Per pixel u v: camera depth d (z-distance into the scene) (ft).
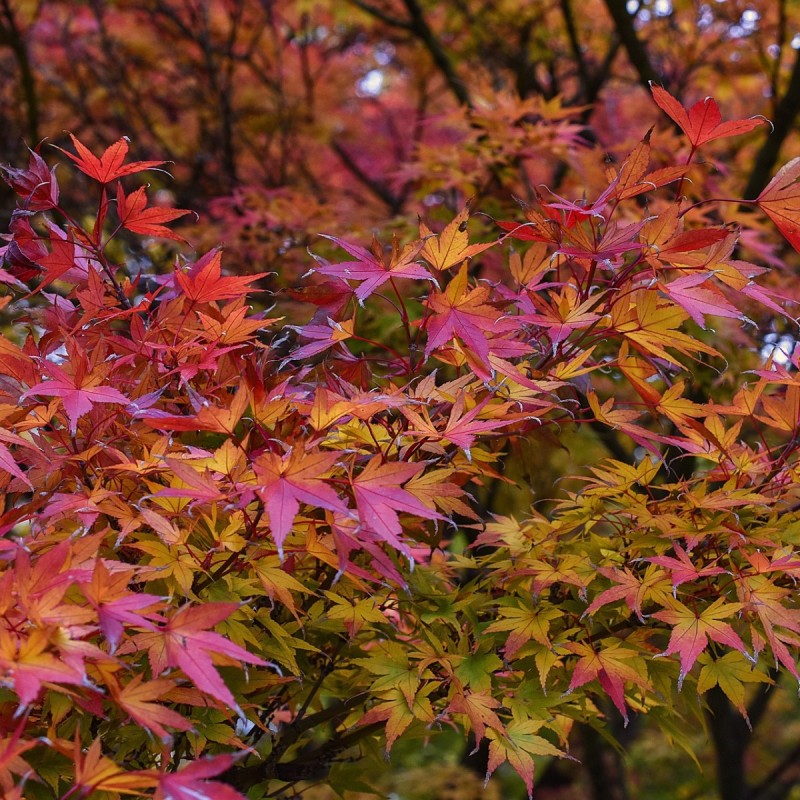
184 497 4.60
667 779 20.63
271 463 4.50
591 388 5.10
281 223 8.55
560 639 4.94
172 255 9.14
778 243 8.64
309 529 4.70
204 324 4.91
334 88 16.21
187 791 4.26
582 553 5.04
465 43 14.66
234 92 14.10
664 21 13.38
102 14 14.42
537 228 4.91
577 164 7.55
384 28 16.83
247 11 15.49
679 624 4.75
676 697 5.21
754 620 4.88
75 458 4.75
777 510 5.00
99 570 4.40
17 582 4.38
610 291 4.93
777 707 18.90
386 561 4.67
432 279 4.81
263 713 5.13
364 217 9.62
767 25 12.75
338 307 5.05
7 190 12.78
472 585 5.13
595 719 5.24
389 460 4.90
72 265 5.12
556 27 14.03
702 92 14.74
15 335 5.79
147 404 4.71
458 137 15.78
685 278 4.89
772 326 7.57
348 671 5.32
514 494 11.46
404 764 14.20
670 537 4.89
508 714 5.08
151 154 13.70
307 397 5.03
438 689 5.04
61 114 14.38
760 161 9.04
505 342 4.90
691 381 6.42
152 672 4.53
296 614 4.80
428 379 4.84
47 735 4.51
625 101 14.14
